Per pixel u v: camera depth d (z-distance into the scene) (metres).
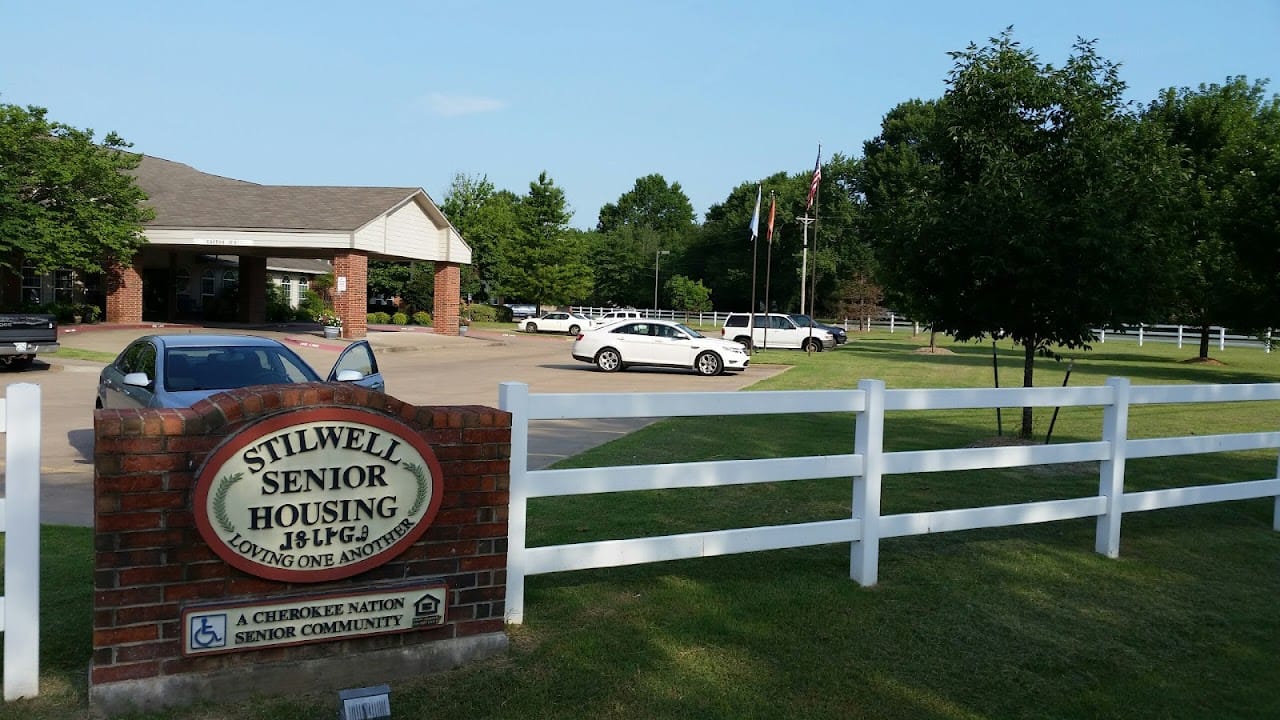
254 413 4.09
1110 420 7.06
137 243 31.73
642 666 4.74
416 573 4.53
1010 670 4.94
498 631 4.77
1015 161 11.16
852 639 5.24
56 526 7.21
